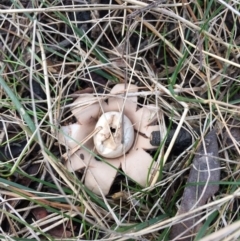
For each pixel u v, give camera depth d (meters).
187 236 0.20
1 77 0.21
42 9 0.22
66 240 0.21
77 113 0.22
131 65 0.24
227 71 0.23
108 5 0.23
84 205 0.21
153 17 0.24
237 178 0.22
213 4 0.24
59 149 0.22
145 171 0.21
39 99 0.23
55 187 0.22
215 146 0.21
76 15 0.24
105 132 0.21
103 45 0.24
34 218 0.22
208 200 0.21
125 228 0.20
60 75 0.23
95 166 0.21
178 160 0.22
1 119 0.23
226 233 0.17
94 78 0.24
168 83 0.23
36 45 0.24
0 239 0.21
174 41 0.24
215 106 0.22
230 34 0.23
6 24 0.24
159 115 0.22
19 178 0.23
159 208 0.21
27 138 0.22
